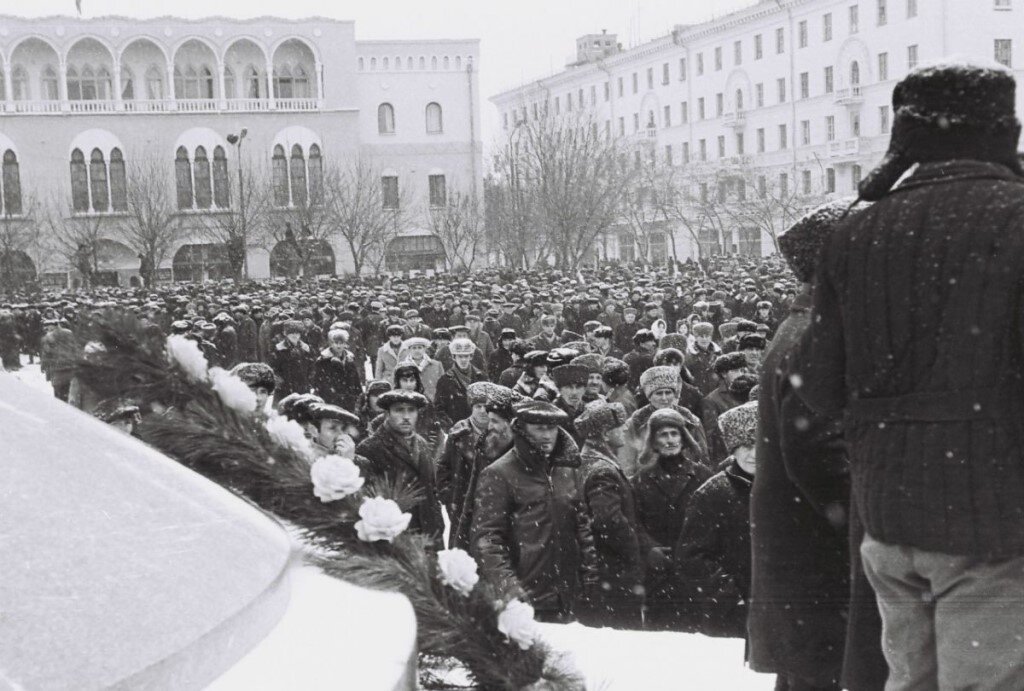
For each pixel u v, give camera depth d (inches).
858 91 2763.3
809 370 105.0
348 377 528.1
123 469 70.1
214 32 2810.0
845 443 115.6
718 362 355.9
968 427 93.0
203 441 86.2
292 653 61.9
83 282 2519.7
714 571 190.4
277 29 2844.5
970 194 96.2
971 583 92.7
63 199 2709.2
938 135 100.4
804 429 116.6
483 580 88.5
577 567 216.7
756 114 3137.3
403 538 85.2
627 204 3019.2
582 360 369.7
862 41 2743.6
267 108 2817.4
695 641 163.8
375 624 67.8
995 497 91.9
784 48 3014.3
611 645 158.4
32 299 1926.7
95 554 60.1
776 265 1893.5
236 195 2736.2
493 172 2645.2
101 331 88.8
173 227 2618.1
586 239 2298.2
